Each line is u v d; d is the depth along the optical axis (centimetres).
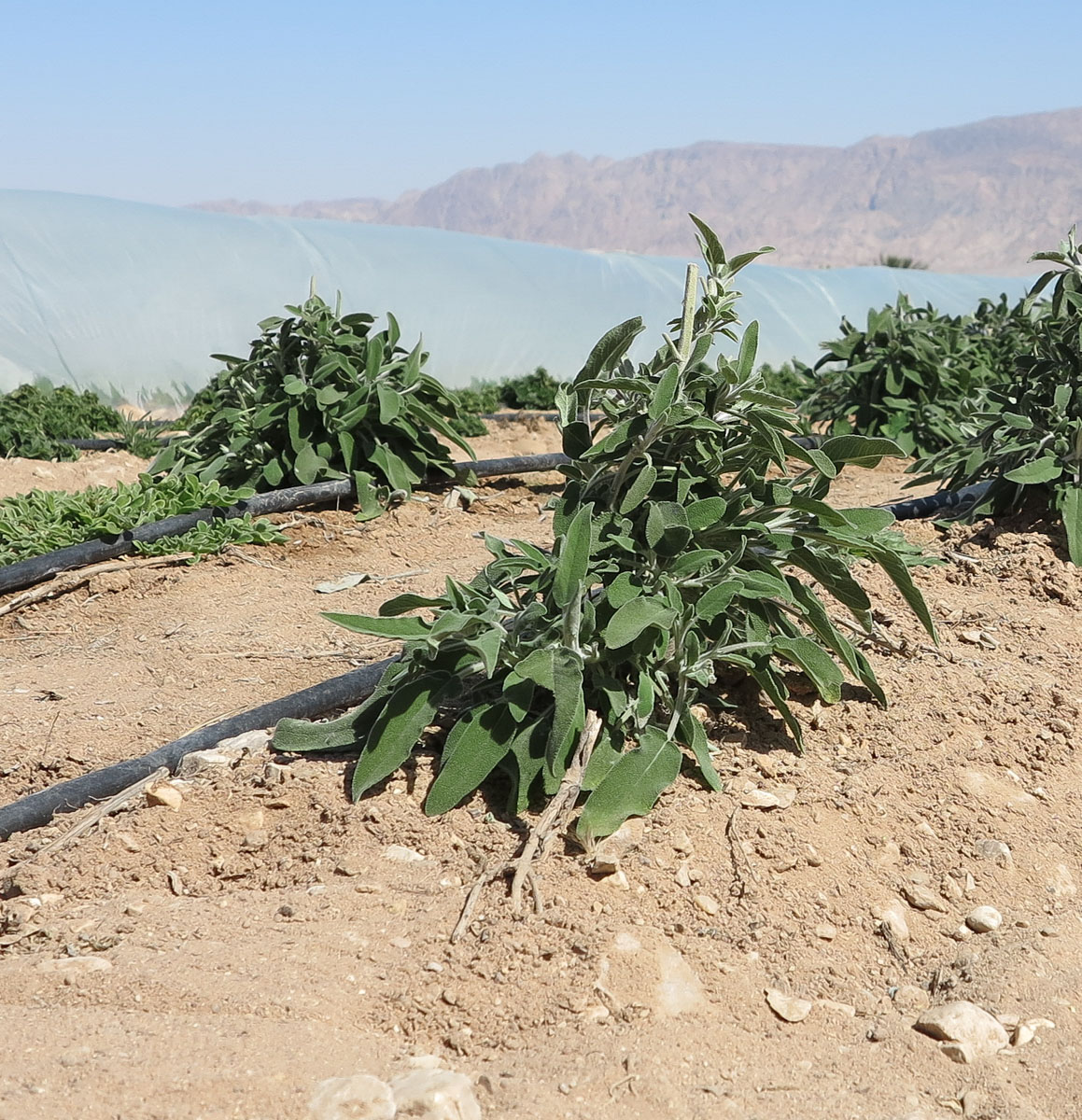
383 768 300
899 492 799
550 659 297
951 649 414
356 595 547
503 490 775
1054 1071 224
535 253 1827
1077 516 513
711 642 341
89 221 1398
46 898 277
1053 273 577
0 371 1240
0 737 385
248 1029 220
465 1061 224
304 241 1557
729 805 301
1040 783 338
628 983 240
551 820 281
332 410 693
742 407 346
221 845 295
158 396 1341
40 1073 203
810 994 249
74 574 553
